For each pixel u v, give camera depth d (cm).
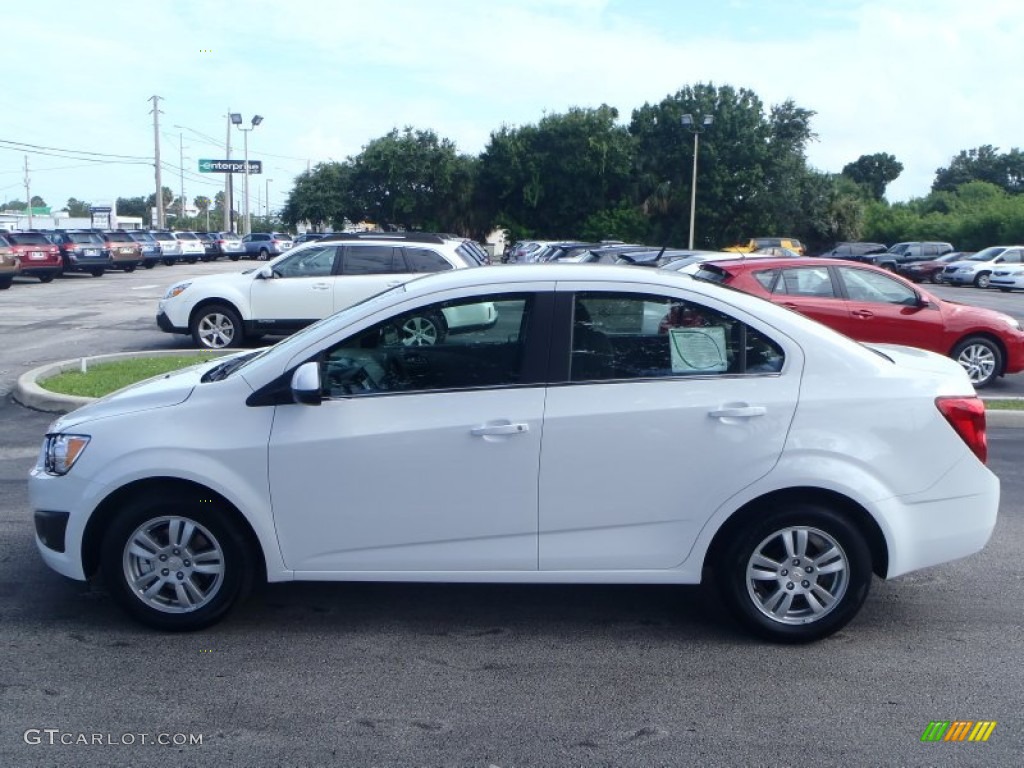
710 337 490
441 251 1540
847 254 5425
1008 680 462
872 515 480
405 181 5922
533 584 579
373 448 477
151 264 4850
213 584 497
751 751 396
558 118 5722
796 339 490
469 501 481
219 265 5662
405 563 487
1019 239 5794
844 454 476
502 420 476
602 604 552
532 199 5653
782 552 489
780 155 5691
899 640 506
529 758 389
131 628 508
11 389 1178
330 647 490
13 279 3403
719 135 5562
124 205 14812
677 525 482
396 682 453
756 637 499
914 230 6612
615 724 416
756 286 1190
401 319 490
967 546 496
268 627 514
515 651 488
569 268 509
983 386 1311
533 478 479
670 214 5734
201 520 488
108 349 1584
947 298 3588
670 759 389
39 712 422
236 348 1529
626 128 5825
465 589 572
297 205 6469
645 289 491
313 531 484
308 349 489
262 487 480
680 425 476
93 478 485
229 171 7331
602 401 479
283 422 482
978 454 494
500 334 490
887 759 391
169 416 488
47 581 571
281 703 432
